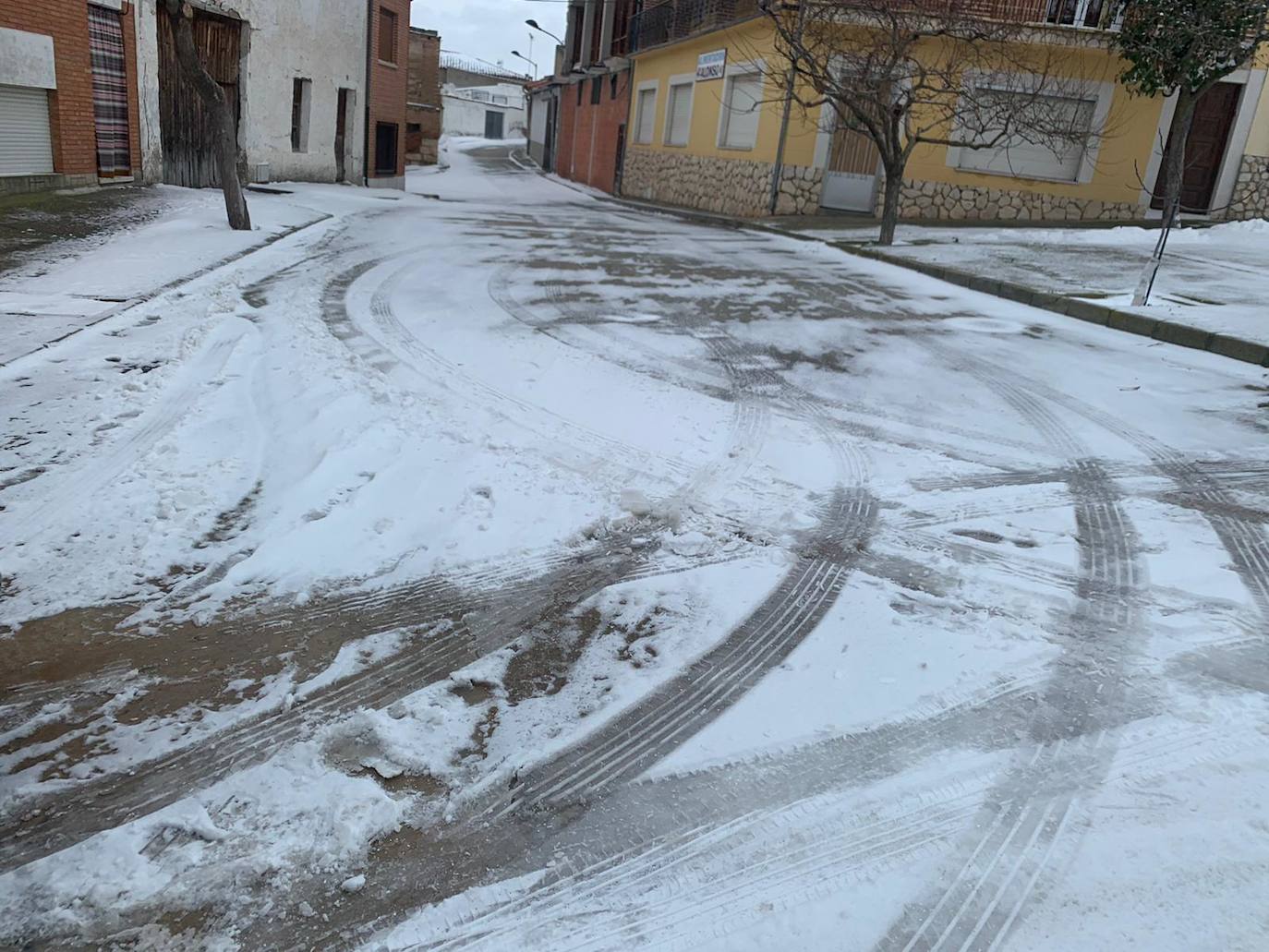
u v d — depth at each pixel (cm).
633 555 393
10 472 426
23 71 1288
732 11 2394
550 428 541
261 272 960
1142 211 2111
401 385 598
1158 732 282
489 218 1814
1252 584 384
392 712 283
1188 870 226
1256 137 2058
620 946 204
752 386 657
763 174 2208
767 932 208
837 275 1259
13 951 197
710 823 242
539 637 329
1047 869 227
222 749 263
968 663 317
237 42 1919
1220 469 523
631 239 1595
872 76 1628
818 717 287
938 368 738
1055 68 2009
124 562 360
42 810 238
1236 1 1664
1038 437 572
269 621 329
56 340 621
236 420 518
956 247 1532
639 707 290
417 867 225
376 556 380
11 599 330
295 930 206
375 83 2670
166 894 213
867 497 466
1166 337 869
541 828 239
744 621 342
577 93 3966
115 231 1113
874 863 229
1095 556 406
